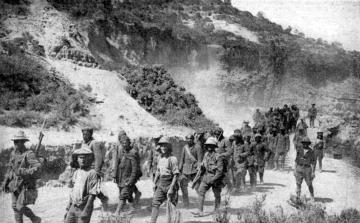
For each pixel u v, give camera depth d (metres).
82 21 30.31
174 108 21.06
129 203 8.38
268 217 7.94
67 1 31.08
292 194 11.16
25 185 6.38
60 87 16.67
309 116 29.42
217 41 50.62
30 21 20.50
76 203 5.66
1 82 14.67
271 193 11.74
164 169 7.12
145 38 40.81
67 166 10.98
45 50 19.66
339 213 9.80
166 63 43.25
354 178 14.86
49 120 13.76
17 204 6.30
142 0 51.78
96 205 8.95
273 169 17.20
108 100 18.31
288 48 57.69
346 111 47.88
